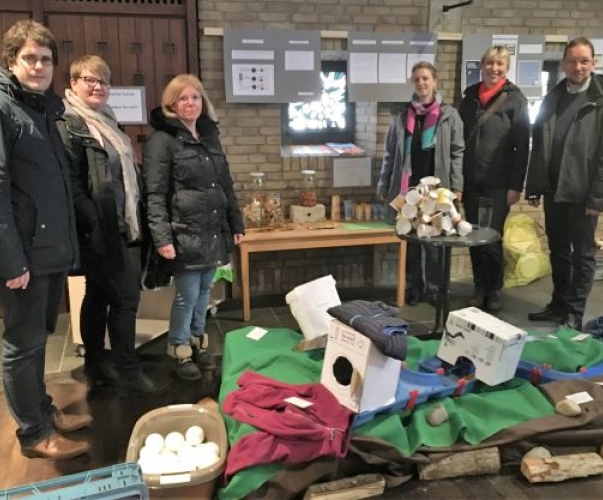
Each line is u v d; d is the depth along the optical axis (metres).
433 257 4.08
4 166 1.93
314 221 4.07
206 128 2.82
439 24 4.19
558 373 2.57
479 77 4.31
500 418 2.34
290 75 3.99
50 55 2.06
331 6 4.00
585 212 3.36
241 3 3.86
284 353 2.67
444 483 2.20
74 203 2.50
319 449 2.06
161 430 2.26
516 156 3.70
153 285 2.87
